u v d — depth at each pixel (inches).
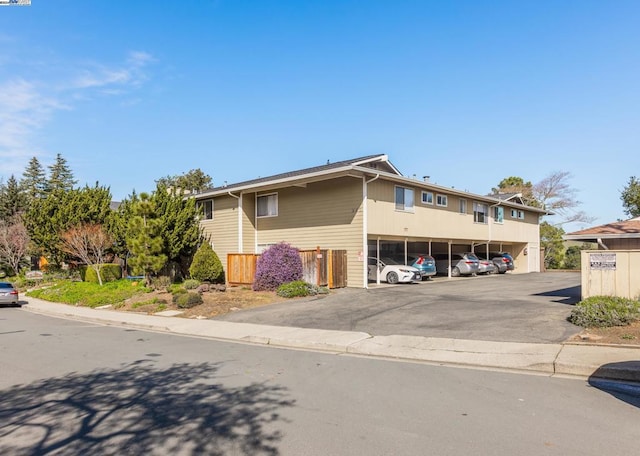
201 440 182.9
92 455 169.8
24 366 328.5
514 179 2191.2
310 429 193.5
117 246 1104.8
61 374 302.7
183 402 234.7
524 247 1401.3
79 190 1253.7
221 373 299.6
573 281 936.9
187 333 491.5
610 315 378.3
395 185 881.5
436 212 999.0
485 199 1152.8
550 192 2060.8
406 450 170.6
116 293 812.6
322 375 291.0
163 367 320.2
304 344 401.4
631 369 264.5
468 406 222.4
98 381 281.7
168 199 975.6
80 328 544.1
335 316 525.3
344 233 828.6
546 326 402.3
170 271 1064.8
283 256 753.6
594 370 276.5
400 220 887.1
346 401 233.1
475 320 454.6
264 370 307.4
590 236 522.6
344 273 809.5
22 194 2075.5
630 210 1382.9
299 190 915.4
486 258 1273.4
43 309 758.5
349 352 375.2
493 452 167.9
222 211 1029.8
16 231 1390.3
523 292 695.7
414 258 1002.7
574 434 184.5
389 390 253.0
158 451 172.6
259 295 697.0
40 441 184.1
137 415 214.8
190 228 989.2
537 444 174.9
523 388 253.3
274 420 205.3
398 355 349.7
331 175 790.5
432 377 282.0
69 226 1130.7
